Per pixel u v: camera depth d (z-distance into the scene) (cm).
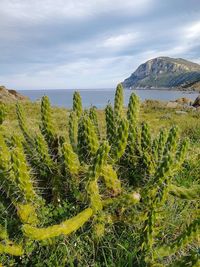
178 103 3403
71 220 289
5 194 335
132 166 376
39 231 272
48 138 387
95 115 424
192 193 335
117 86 409
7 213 325
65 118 1598
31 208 302
